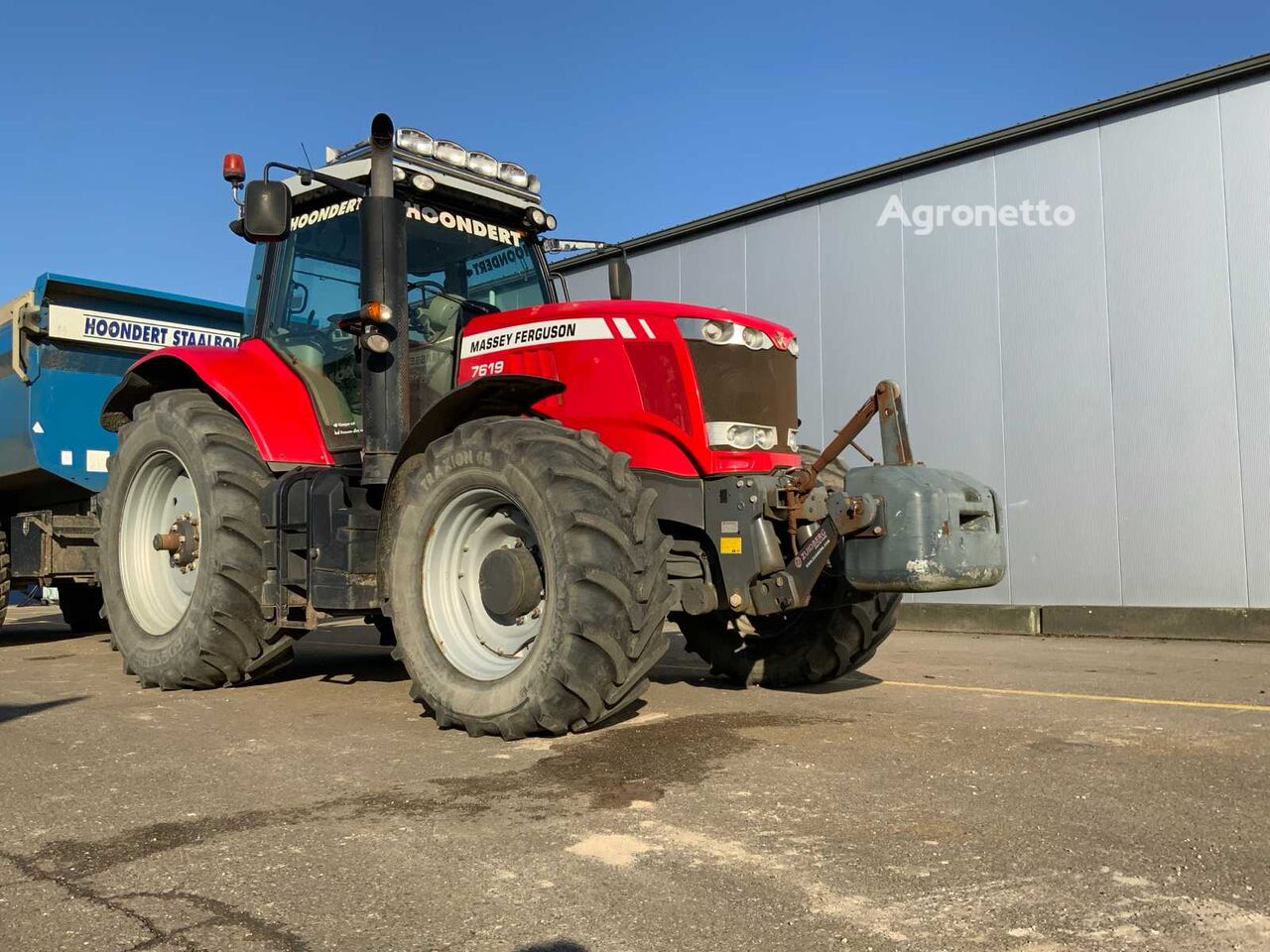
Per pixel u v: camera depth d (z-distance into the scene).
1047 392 9.17
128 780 3.21
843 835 2.57
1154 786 3.03
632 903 2.15
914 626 9.72
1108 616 8.68
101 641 7.95
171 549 5.28
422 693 4.02
